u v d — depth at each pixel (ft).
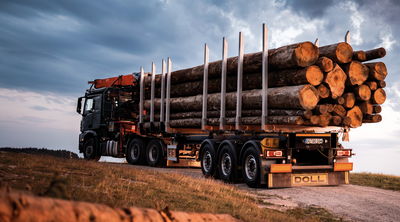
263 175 36.09
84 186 23.27
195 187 31.07
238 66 39.70
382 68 36.78
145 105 57.00
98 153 63.62
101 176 28.73
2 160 29.71
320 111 34.04
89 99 66.13
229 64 41.70
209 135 45.73
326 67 34.09
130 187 25.70
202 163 44.88
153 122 54.90
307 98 33.58
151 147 56.59
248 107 39.06
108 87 63.05
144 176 33.42
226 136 42.45
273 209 27.27
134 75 60.44
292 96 33.86
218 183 36.58
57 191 12.82
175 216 15.26
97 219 11.27
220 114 42.19
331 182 39.01
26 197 10.11
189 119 48.52
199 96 46.75
